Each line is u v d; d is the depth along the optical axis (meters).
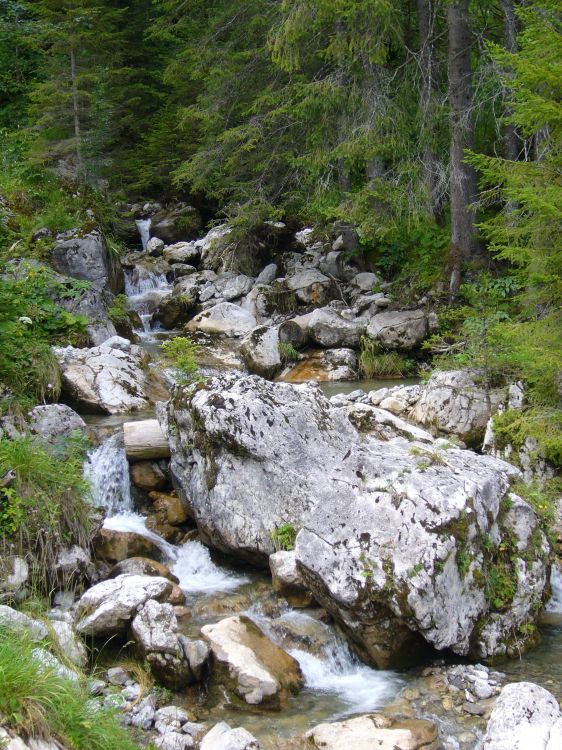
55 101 16.95
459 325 13.09
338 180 15.32
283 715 4.49
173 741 4.09
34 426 7.59
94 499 6.84
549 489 7.09
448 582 4.83
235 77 15.95
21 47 20.50
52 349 9.77
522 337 7.38
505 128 14.30
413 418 9.26
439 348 11.52
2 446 6.03
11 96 20.23
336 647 5.20
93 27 18.47
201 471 6.54
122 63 21.39
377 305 14.26
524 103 7.54
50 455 6.62
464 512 5.04
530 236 7.89
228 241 16.98
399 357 13.19
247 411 6.34
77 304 11.72
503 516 5.47
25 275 11.23
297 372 13.10
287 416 6.50
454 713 4.45
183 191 21.19
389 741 4.07
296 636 5.27
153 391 10.10
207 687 4.67
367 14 12.63
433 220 13.50
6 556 5.38
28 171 15.97
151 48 22.84
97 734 3.62
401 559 4.86
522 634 5.16
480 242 13.80
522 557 5.35
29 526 5.58
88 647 4.94
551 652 5.16
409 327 13.16
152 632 4.77
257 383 6.69
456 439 8.41
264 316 15.25
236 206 16.77
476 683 4.70
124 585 5.34
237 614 5.63
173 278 17.42
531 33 7.38
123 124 21.45
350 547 5.06
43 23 18.02
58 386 9.06
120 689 4.56
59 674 3.94
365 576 4.88
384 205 13.42
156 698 4.54
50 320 11.06
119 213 19.94
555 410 7.45
